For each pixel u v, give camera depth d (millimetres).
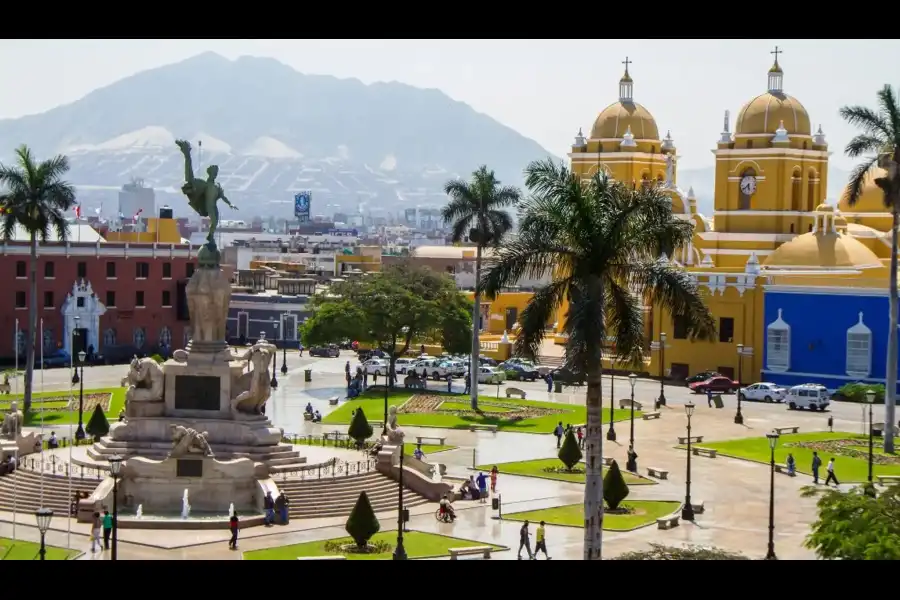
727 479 91562
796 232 168625
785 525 76562
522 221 62375
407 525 74750
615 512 79312
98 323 165250
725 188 171625
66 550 66375
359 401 126688
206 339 82875
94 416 94688
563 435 107938
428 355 163875
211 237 83562
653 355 154000
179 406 82375
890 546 53469
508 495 84125
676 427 115875
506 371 149250
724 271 151500
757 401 135250
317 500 77000
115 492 58938
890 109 105250
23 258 158125
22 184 117000
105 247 166000
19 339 158375
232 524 67688
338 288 139250
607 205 61344
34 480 78625
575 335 59688
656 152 181750
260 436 81250
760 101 170500
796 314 144375
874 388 135375
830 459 96562
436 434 108500
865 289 140500
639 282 63281
